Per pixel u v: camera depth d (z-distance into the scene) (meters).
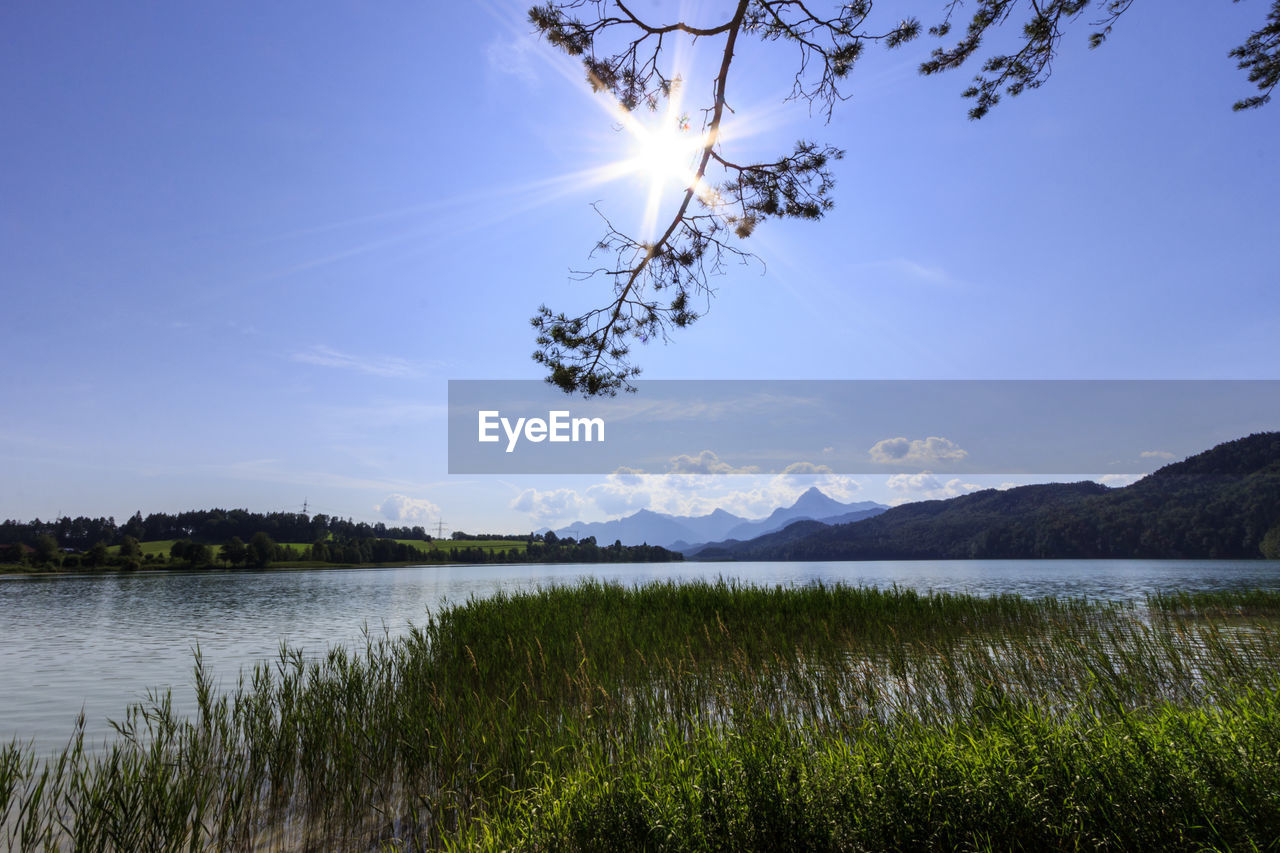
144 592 51.94
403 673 9.32
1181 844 3.54
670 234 7.75
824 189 7.26
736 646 10.79
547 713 7.48
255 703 7.50
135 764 5.51
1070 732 4.43
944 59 7.74
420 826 5.42
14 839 5.04
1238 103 8.67
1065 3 6.99
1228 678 6.95
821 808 4.07
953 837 3.82
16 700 11.31
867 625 13.41
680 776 4.51
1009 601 17.64
